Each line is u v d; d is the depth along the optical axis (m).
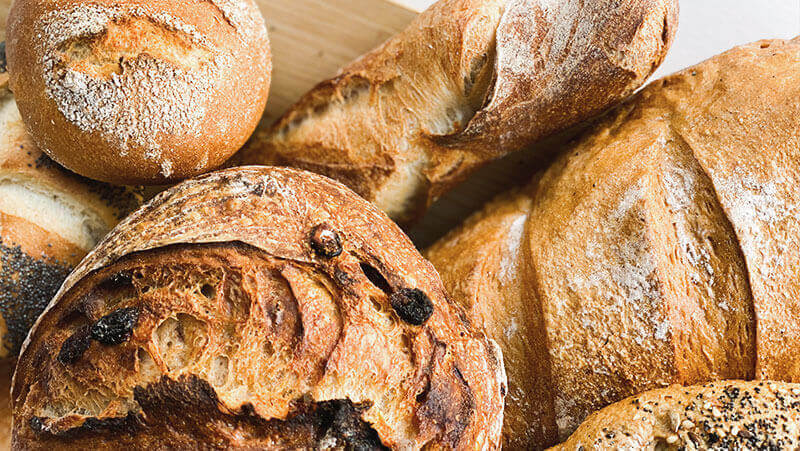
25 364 0.52
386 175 0.60
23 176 0.57
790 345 0.55
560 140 0.63
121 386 0.49
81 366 0.50
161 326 0.50
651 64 0.57
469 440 0.51
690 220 0.56
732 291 0.55
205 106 0.55
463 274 0.58
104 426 0.49
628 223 0.56
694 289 0.56
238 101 0.56
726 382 0.54
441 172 0.60
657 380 0.55
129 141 0.54
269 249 0.50
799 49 0.57
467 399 0.51
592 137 0.60
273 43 0.63
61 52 0.53
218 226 0.51
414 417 0.50
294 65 0.63
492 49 0.58
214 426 0.49
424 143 0.59
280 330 0.50
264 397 0.49
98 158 0.55
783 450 0.52
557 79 0.57
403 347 0.51
